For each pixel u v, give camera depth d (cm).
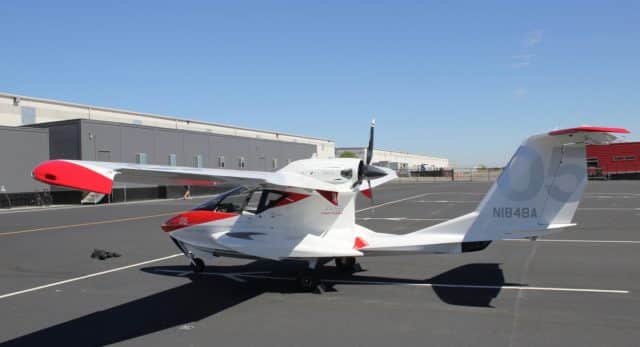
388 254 818
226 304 723
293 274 923
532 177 739
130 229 1675
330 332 588
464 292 763
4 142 2823
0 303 739
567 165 721
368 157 876
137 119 4662
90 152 3172
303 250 780
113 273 948
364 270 938
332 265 987
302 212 818
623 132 634
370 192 905
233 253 861
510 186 753
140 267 1005
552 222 732
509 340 546
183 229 883
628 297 715
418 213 2111
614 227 1513
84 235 1520
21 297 773
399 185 5556
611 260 991
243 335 584
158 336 585
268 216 825
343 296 757
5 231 1636
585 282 810
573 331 572
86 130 3150
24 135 2938
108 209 2592
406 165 11575
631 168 5091
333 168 811
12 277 918
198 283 859
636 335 555
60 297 771
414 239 798
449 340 550
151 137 3628
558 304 685
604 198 2711
